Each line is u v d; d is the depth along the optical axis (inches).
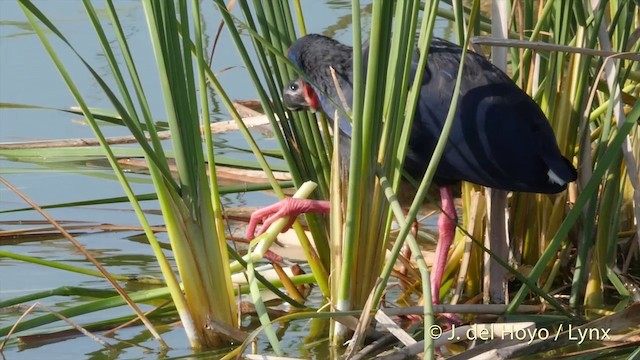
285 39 305.0
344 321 254.7
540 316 278.2
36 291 309.4
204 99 259.1
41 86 480.4
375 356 254.7
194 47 275.6
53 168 404.8
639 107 264.2
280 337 278.8
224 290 263.3
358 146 240.5
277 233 279.3
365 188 251.6
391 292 313.6
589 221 289.3
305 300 308.5
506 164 285.1
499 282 295.4
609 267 302.0
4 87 477.1
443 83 292.5
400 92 248.8
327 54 304.3
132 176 409.7
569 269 313.7
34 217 374.9
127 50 244.5
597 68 293.3
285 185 343.3
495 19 299.4
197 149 252.2
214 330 264.5
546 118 291.4
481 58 297.7
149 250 349.4
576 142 310.7
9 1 607.5
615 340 251.4
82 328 262.7
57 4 607.5
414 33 243.8
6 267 332.2
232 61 510.9
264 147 426.3
